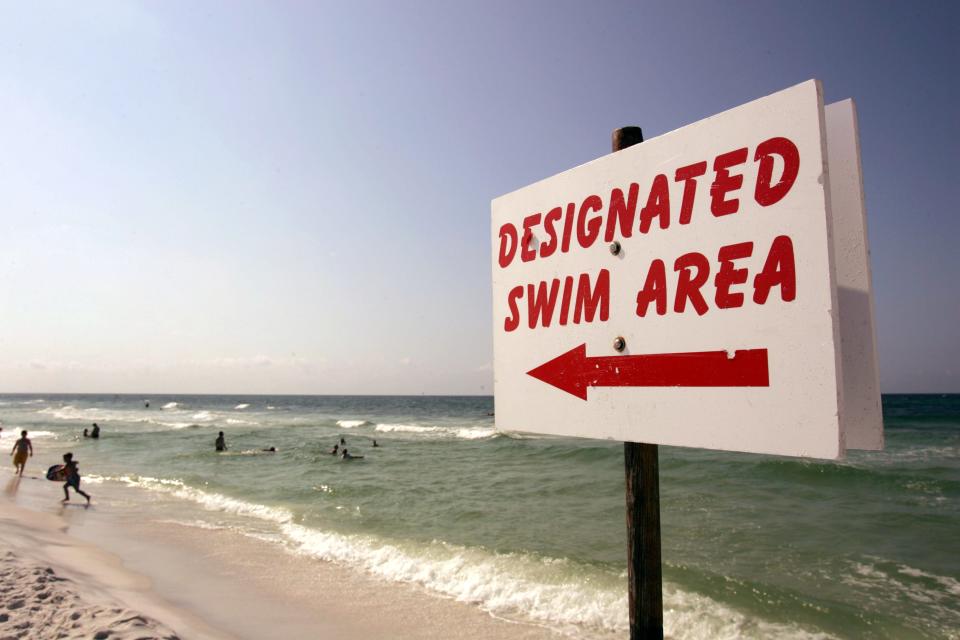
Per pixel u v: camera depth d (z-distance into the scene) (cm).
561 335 256
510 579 849
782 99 188
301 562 948
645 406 217
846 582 849
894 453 2319
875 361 182
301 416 6044
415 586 838
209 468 2139
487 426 4316
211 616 690
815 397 172
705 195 207
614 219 238
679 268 212
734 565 927
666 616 729
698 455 2130
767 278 187
